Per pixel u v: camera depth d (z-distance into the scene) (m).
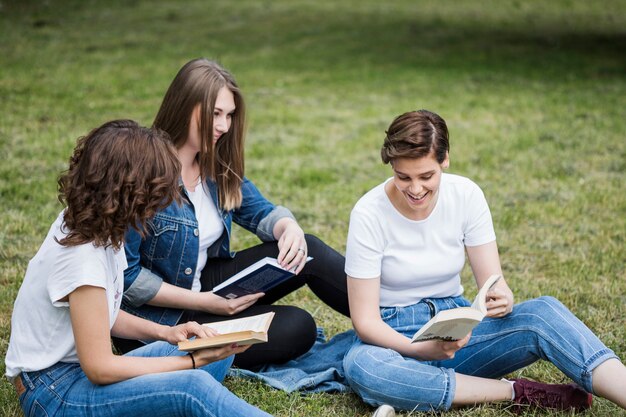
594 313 4.11
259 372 3.36
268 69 12.53
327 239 5.25
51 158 6.94
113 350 3.52
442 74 12.38
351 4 21.06
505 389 2.98
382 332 3.02
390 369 2.93
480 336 3.07
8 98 9.35
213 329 2.71
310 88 11.13
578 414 2.97
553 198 6.27
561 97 10.57
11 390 3.15
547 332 2.91
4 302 4.09
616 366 2.81
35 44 13.69
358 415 3.02
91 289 2.44
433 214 3.10
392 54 14.26
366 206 3.10
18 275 4.43
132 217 2.45
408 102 10.23
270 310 3.36
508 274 4.69
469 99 10.44
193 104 3.21
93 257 2.45
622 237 5.38
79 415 2.50
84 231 2.44
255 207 3.65
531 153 7.65
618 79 12.16
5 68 11.32
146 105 9.45
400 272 3.12
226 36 15.77
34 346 2.55
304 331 3.34
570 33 17.53
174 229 3.25
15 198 5.80
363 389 2.98
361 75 12.19
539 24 18.88
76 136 7.77
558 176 6.88
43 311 2.53
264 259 3.14
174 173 2.52
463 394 2.95
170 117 3.27
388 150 2.87
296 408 3.07
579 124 8.92
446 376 2.93
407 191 2.91
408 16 19.39
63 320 2.53
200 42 14.92
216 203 3.42
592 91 11.09
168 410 2.48
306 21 18.02
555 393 2.95
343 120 9.17
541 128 8.71
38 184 6.14
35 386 2.54
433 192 2.94
